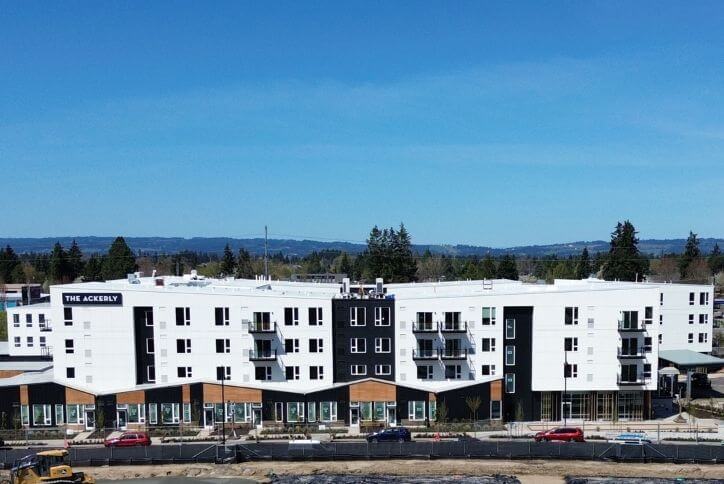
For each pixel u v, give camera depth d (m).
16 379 78.94
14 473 52.66
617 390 76.56
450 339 77.25
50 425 75.12
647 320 75.94
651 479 57.44
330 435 71.06
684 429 72.06
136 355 77.75
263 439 69.75
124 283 85.62
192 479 59.44
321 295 79.31
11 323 106.62
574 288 78.75
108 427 75.25
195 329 77.56
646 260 169.50
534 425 74.75
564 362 76.31
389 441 66.88
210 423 75.69
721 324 149.88
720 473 58.66
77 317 77.31
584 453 61.84
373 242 168.50
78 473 54.34
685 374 97.19
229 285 94.00
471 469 60.09
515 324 76.94
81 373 77.50
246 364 77.62
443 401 74.56
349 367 77.94
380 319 77.69
